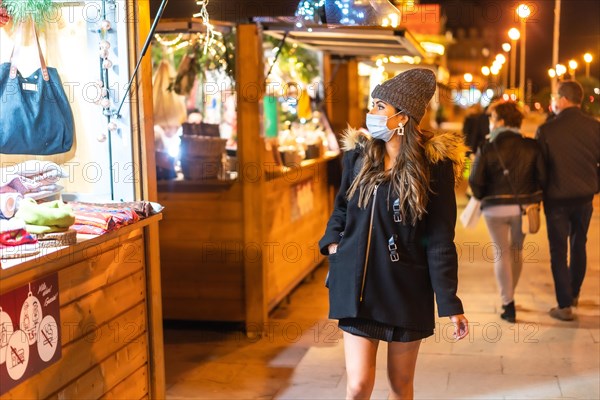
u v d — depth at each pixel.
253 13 5.26
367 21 4.32
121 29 3.46
